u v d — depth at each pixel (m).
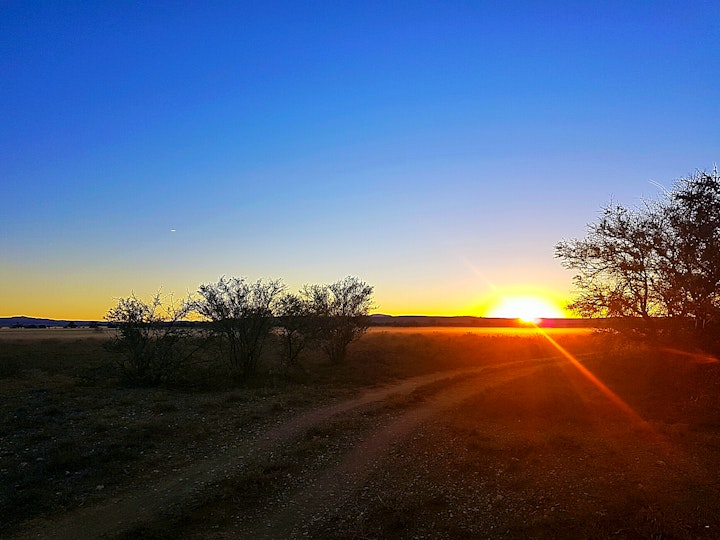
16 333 66.56
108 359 24.58
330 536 7.23
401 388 20.67
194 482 9.41
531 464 9.59
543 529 7.00
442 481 9.09
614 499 7.72
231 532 7.46
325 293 28.14
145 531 7.35
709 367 17.12
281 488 9.14
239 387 19.83
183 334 20.75
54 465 10.05
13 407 15.33
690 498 7.68
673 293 17.09
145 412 14.87
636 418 13.25
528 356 35.19
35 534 7.45
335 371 25.03
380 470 9.93
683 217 16.81
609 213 19.47
